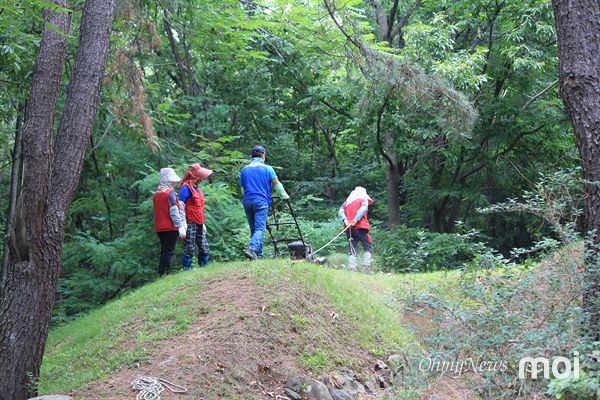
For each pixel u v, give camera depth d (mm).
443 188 17469
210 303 7086
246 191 9180
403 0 19328
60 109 13102
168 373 5730
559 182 5152
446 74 13781
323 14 10781
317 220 17875
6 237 5754
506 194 19062
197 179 9258
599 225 4965
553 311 4637
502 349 4449
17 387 5527
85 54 6238
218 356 5961
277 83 17172
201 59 17172
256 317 6680
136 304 7672
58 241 5852
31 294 5637
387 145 16953
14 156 12523
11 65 9359
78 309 12727
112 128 14039
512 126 16016
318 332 6855
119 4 9578
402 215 20922
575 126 5199
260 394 5723
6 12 7789
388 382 6527
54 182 5918
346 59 10539
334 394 6012
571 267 4770
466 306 5047
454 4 15906
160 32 16328
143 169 14367
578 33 5180
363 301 7961
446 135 14617
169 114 13086
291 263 8328
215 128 15758
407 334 7422
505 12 16453
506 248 19609
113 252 12203
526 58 14758
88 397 5492
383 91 10031
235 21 11508
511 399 4289
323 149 23609
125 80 10211
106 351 6559
